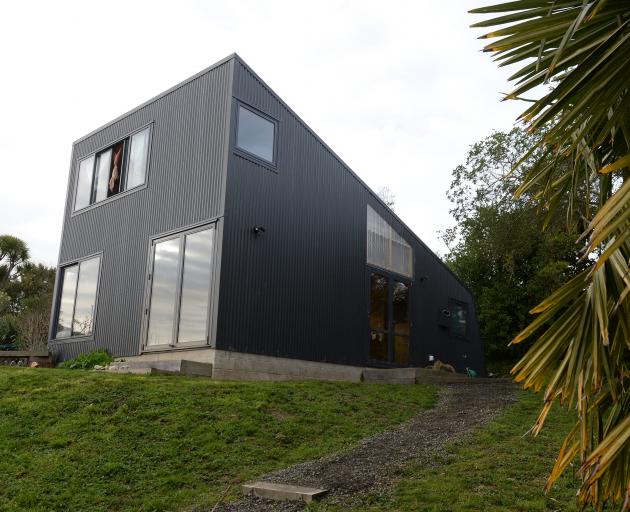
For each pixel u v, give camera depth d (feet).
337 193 47.78
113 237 46.39
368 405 32.99
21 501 19.42
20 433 24.88
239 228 38.42
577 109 9.79
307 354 42.09
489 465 21.95
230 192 38.19
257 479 21.67
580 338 10.22
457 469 21.70
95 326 45.62
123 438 24.44
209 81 41.63
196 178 40.32
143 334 40.78
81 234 50.16
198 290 37.83
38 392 29.37
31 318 80.38
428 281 57.31
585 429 10.04
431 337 55.98
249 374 37.55
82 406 27.58
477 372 61.77
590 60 9.61
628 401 10.69
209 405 28.55
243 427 26.45
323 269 44.91
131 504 19.70
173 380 32.37
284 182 42.57
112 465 22.02
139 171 45.73
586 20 9.29
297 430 27.09
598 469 8.91
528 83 10.61
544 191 12.63
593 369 9.74
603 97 9.60
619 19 9.68
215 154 39.40
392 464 22.77
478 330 63.77
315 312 43.45
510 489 19.57
